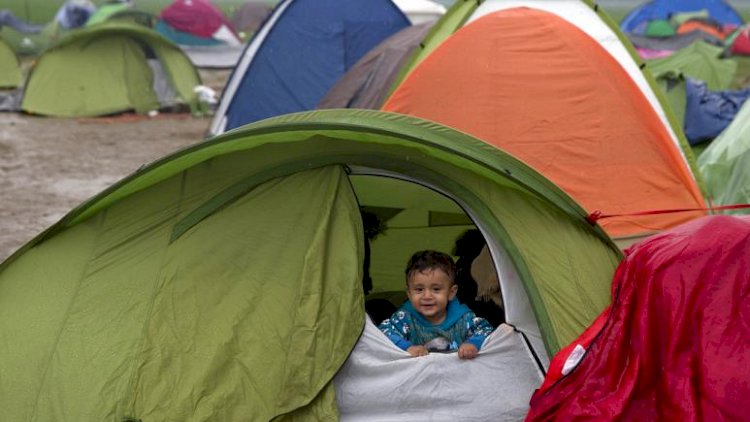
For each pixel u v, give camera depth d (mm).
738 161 7844
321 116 4352
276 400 3871
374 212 5594
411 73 7242
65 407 3834
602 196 6840
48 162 12094
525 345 4160
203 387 3852
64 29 24078
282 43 11469
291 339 3963
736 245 3859
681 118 11242
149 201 4410
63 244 4418
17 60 18797
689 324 3760
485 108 7031
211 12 23047
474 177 4461
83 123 15188
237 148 4418
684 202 6938
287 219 4223
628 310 3922
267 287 4078
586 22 7742
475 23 7375
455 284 4434
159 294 4074
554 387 3873
